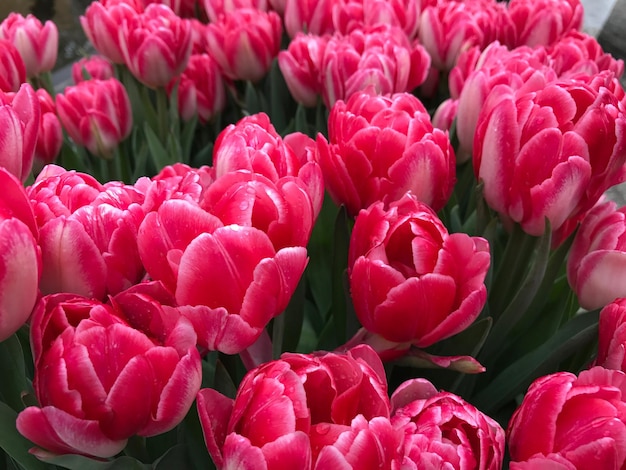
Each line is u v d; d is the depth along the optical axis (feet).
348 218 0.97
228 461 0.48
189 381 0.52
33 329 0.51
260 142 0.68
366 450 0.47
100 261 0.57
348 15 1.65
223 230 0.53
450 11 1.66
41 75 1.67
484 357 0.97
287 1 1.67
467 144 1.02
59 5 3.58
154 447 0.74
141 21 1.45
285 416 0.47
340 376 0.54
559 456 0.54
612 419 0.53
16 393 0.69
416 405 0.59
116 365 0.50
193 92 1.69
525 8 1.63
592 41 1.50
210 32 1.60
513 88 0.93
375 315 0.67
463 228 1.15
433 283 0.64
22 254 0.49
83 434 0.50
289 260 0.56
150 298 0.54
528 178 0.74
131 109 1.58
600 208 0.83
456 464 0.55
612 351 0.68
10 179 0.51
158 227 0.55
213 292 0.55
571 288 0.96
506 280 0.94
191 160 1.98
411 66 1.36
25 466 0.64
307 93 1.42
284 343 0.89
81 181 0.64
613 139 0.72
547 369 0.86
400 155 0.78
